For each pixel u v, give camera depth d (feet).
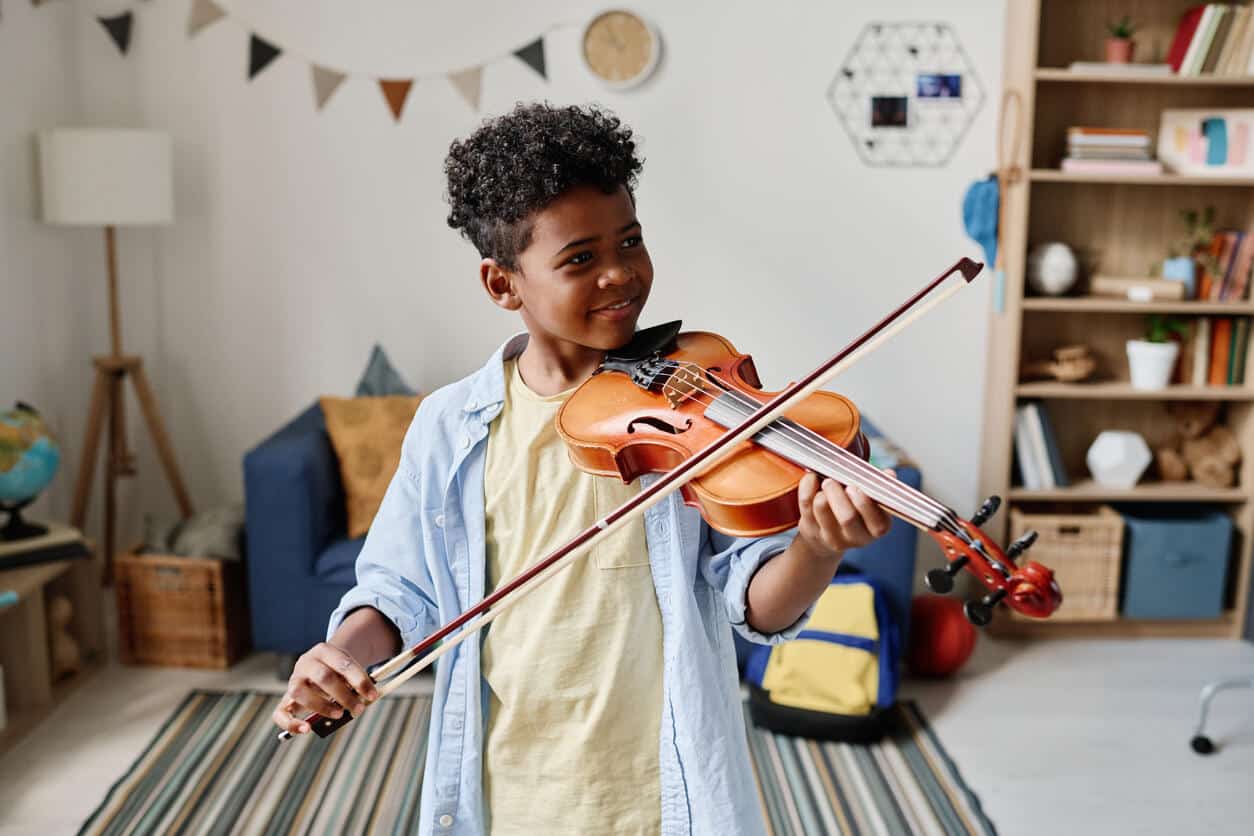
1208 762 8.82
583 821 3.73
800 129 11.30
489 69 11.28
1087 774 8.64
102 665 10.50
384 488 10.32
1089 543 10.89
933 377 11.69
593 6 11.15
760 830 3.84
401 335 11.80
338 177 11.52
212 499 12.13
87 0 11.30
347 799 8.25
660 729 3.74
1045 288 11.00
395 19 11.21
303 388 11.91
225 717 9.48
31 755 8.86
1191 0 10.94
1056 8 10.98
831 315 11.64
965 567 2.94
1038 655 10.84
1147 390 10.94
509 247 3.52
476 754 3.83
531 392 3.93
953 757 8.90
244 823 7.95
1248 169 10.44
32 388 10.88
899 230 11.48
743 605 3.58
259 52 11.31
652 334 4.13
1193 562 10.91
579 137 3.42
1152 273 11.42
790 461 3.34
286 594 9.92
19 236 10.62
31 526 9.70
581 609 3.74
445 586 3.90
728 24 11.13
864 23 11.11
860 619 9.20
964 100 11.22
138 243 11.67
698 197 11.43
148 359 11.88
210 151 11.51
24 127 10.66
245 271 11.71
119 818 7.97
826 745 9.09
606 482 3.78
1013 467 11.39
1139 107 11.18
